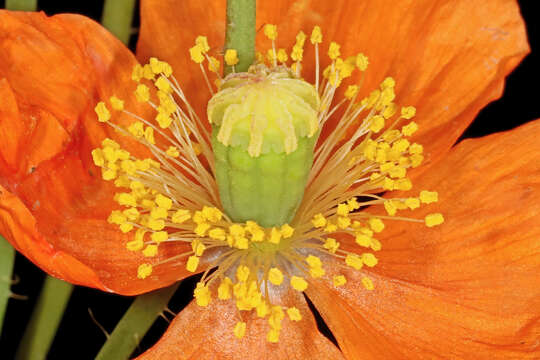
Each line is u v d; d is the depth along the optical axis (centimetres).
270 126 11
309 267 11
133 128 11
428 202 11
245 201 11
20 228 10
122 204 11
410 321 11
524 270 11
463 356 11
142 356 11
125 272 11
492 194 11
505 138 11
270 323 11
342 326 11
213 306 11
